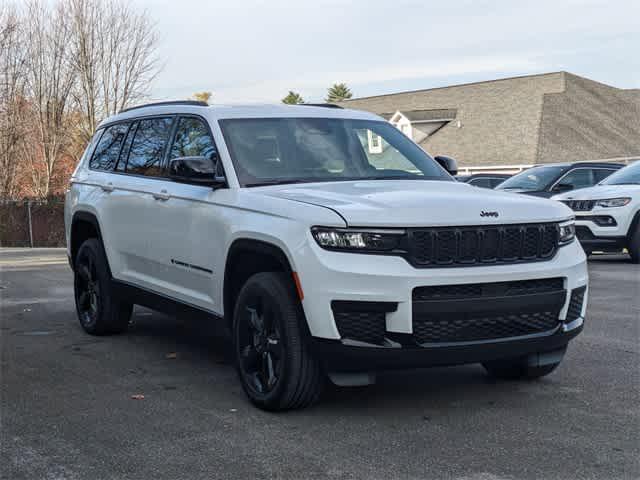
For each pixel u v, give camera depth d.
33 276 13.82
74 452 4.32
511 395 5.36
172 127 6.64
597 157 36.31
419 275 4.52
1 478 3.95
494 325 4.74
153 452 4.30
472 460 4.12
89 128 40.81
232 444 4.41
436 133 39.59
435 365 4.66
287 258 4.80
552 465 4.04
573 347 6.86
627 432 4.55
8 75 39.66
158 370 6.23
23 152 42.34
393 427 4.68
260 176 5.64
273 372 4.98
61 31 40.66
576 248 5.18
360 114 6.67
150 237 6.54
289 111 6.35
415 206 4.71
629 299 9.53
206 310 5.84
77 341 7.43
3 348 7.13
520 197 5.21
